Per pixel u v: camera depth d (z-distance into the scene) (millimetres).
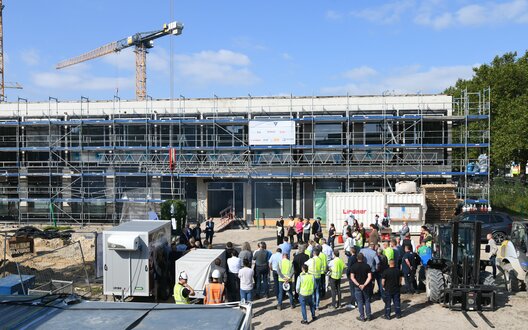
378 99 32562
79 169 34250
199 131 33875
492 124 44750
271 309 13328
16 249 21625
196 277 13008
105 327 4840
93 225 33125
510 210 36219
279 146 32250
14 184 35531
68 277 17359
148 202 32844
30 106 35375
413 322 11984
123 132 34562
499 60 49812
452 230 12852
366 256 13523
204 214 33531
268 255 14672
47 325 4902
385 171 31109
